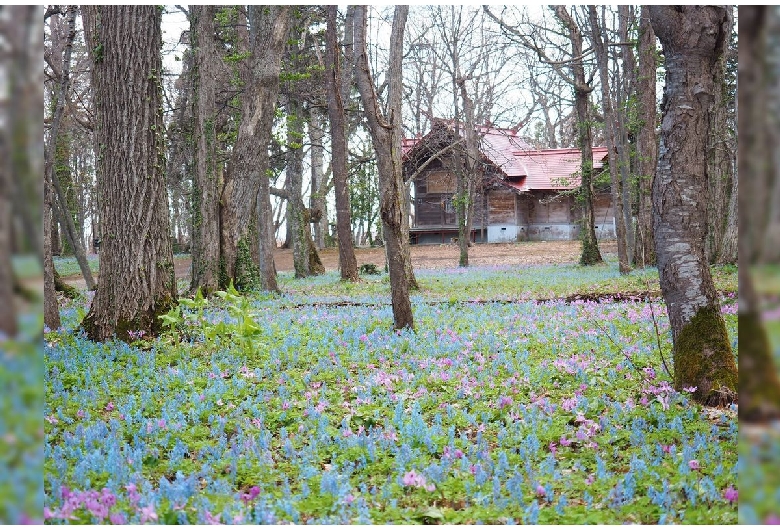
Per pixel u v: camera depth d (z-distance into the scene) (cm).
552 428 540
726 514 349
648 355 819
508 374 745
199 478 441
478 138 2795
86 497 376
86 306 1536
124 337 947
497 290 1770
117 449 463
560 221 4312
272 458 484
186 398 656
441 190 4391
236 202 1725
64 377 725
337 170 2247
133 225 962
